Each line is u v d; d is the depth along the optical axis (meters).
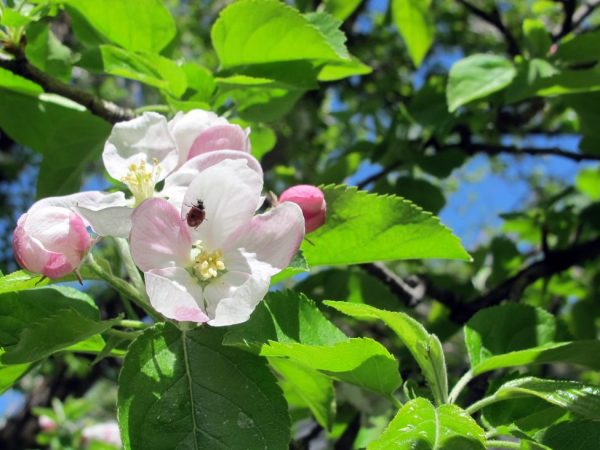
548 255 0.42
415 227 0.24
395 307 0.38
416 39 0.51
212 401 0.20
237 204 0.20
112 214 0.21
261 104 0.32
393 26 0.75
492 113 0.45
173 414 0.19
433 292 0.41
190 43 0.87
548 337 0.27
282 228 0.20
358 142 0.47
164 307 0.19
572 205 0.46
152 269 0.20
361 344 0.20
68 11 0.32
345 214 0.24
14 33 0.29
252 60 0.30
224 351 0.20
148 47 0.32
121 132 0.22
